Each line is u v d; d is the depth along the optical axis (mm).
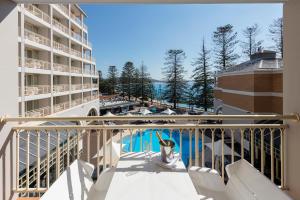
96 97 31203
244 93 14180
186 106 35344
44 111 17781
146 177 1990
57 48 20203
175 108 35375
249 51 29844
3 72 2713
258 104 12750
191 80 34312
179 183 1888
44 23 17781
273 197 1783
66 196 1910
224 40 31094
